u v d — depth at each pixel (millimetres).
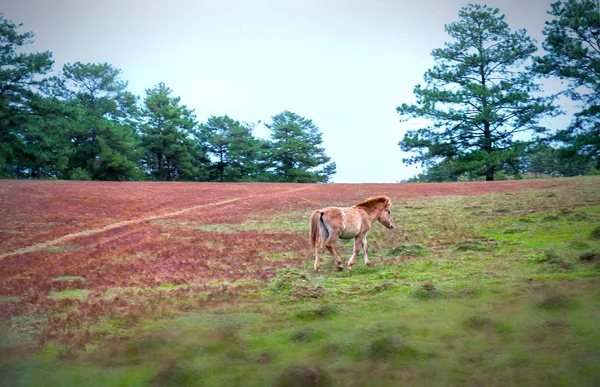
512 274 10414
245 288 10859
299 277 11367
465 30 58688
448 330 7508
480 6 58750
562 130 40250
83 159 66250
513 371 6137
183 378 6457
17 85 54656
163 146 77875
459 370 6281
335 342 7305
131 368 6871
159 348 7406
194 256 14742
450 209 22484
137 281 11938
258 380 6332
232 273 12562
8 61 52969
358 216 13148
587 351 6406
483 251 13195
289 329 7961
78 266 13602
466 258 12562
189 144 80125
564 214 16922
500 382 5926
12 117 54594
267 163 88375
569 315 7637
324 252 15219
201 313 9016
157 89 84000
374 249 15422
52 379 6594
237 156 86312
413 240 16078
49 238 17531
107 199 28047
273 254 15047
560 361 6254
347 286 10680
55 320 8945
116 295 10672
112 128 64438
